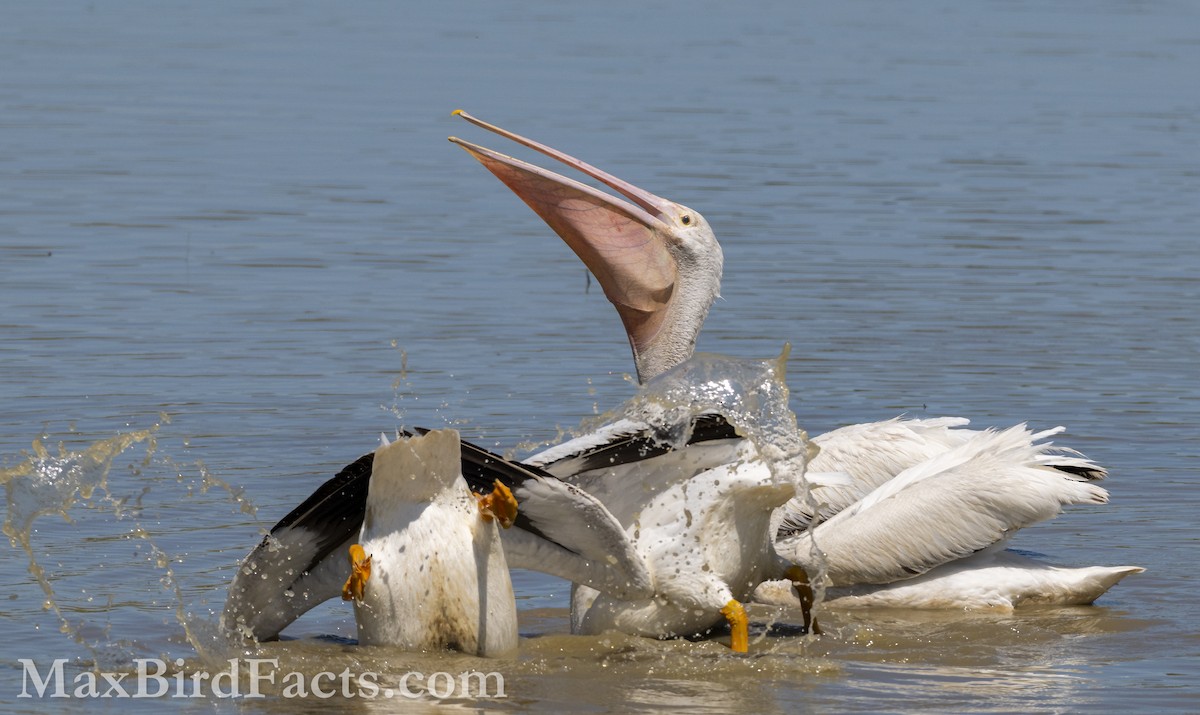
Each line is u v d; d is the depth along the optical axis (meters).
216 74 35.16
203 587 10.35
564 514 9.20
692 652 9.52
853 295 19.73
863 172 27.11
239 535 11.47
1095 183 26.84
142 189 24.77
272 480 12.79
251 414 14.67
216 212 23.48
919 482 11.27
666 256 12.55
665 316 12.59
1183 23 47.53
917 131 30.91
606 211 12.51
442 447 8.84
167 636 9.49
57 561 10.84
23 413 14.43
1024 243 22.69
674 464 9.73
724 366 9.60
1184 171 27.92
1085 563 11.59
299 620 10.34
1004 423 14.88
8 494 9.55
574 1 49.72
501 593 9.23
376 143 28.67
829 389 15.89
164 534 11.46
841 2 52.06
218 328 17.80
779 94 34.56
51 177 25.31
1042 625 10.41
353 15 45.06
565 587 11.34
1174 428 14.87
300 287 19.72
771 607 11.21
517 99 32.88
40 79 34.00
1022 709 8.26
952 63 39.56
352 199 24.62
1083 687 8.73
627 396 15.41
